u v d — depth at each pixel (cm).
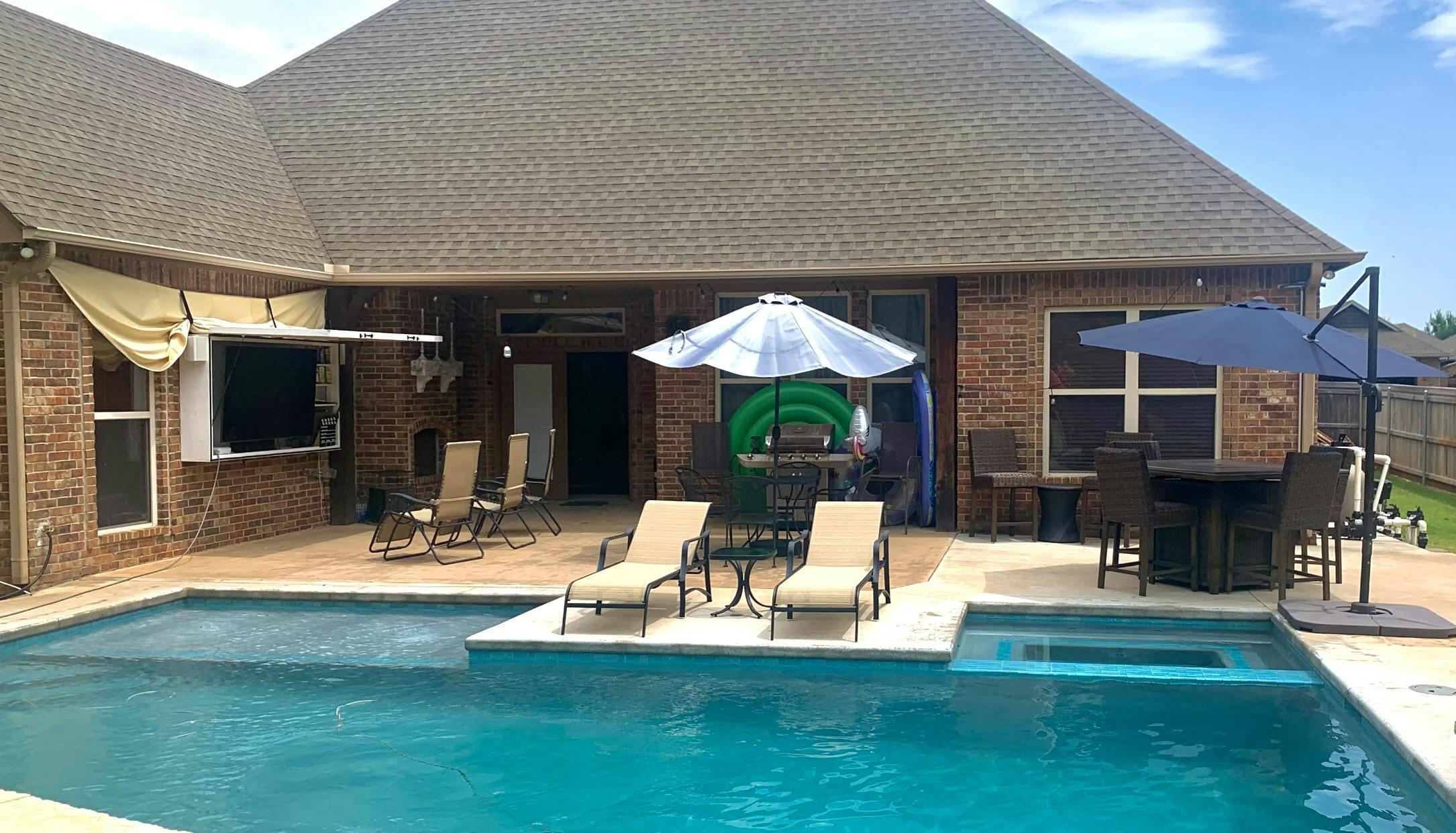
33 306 938
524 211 1388
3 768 563
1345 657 685
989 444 1210
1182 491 929
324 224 1404
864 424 1271
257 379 1202
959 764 557
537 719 639
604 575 799
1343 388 2291
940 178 1330
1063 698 663
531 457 1619
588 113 1523
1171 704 650
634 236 1329
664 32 1631
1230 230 1195
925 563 1045
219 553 1142
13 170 955
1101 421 1227
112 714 655
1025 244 1225
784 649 736
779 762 565
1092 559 1074
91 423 1003
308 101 1616
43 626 828
